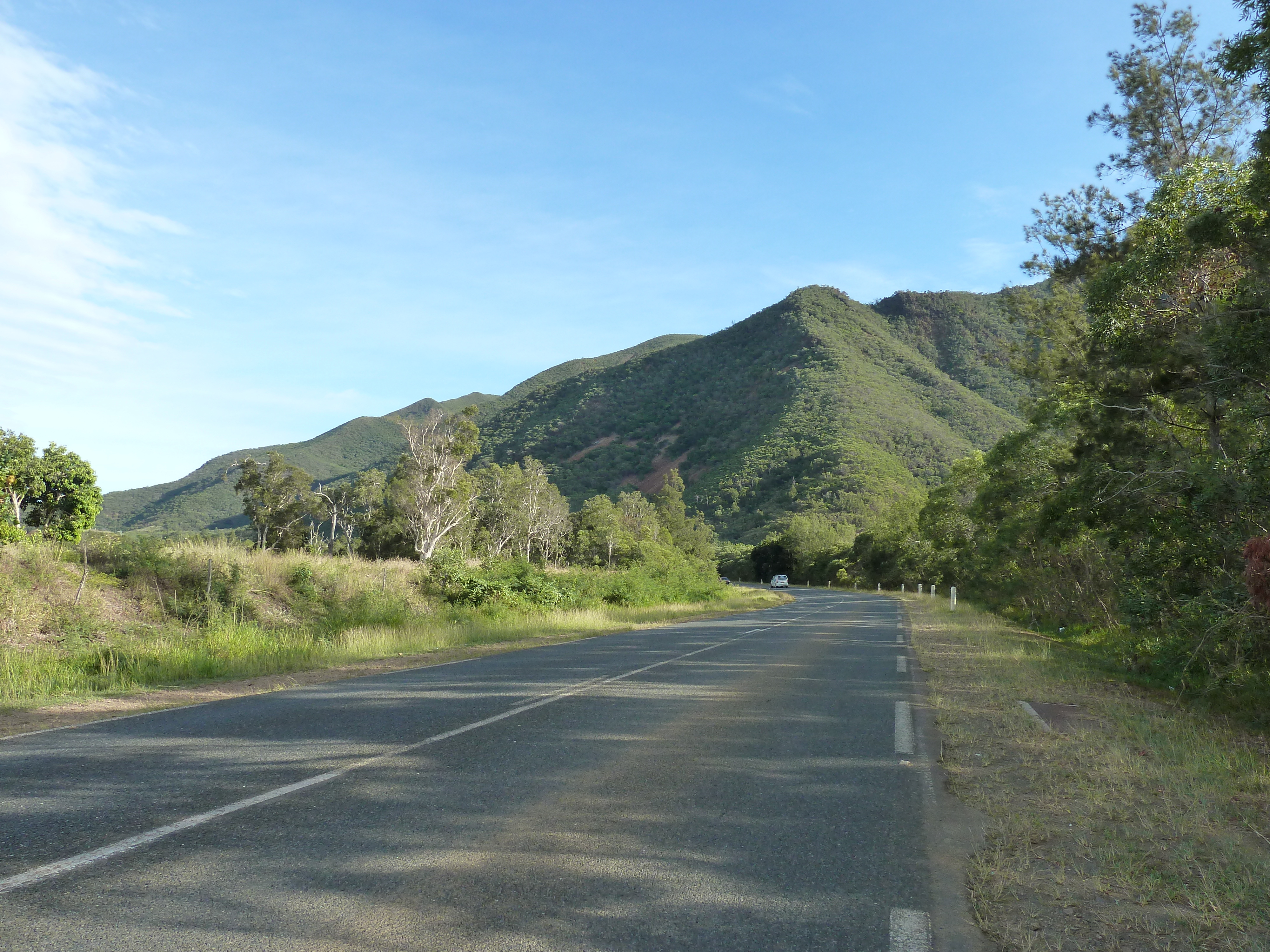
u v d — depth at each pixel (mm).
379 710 8570
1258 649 9906
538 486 78625
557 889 3918
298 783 5660
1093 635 20125
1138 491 12961
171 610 18344
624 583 35719
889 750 7109
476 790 5570
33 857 4160
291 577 22922
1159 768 6430
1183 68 18812
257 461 64188
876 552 82562
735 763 6492
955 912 3809
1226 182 11562
